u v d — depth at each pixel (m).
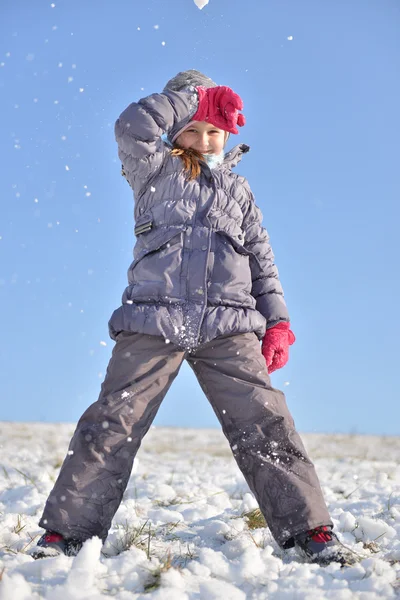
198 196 2.95
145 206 2.98
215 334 2.79
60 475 2.67
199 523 3.54
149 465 7.18
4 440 9.68
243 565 2.47
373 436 14.02
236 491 4.86
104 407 2.72
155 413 2.81
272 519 2.69
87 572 2.22
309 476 2.71
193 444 11.23
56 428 12.79
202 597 2.17
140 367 2.77
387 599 2.19
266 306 3.07
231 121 2.98
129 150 2.92
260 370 2.84
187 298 2.81
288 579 2.33
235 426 2.78
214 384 2.83
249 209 3.10
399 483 5.45
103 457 2.66
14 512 3.85
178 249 2.85
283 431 2.75
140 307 2.80
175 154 2.98
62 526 2.59
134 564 2.44
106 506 2.65
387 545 3.08
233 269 2.89
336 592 2.19
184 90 3.10
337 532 3.29
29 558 2.54
